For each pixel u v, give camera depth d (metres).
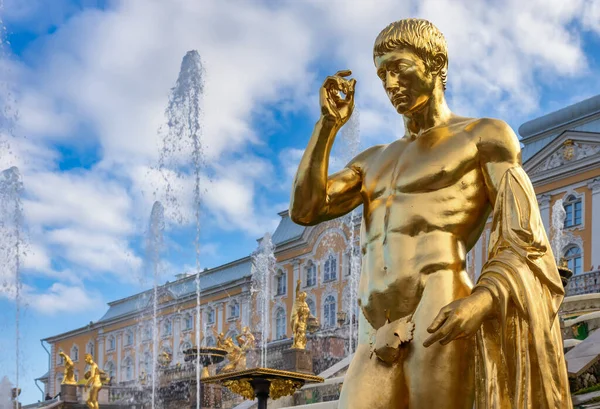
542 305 2.87
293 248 54.38
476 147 3.12
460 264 3.06
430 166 3.13
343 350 29.17
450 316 2.79
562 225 40.34
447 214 3.08
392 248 3.11
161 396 35.28
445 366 2.94
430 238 3.07
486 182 3.12
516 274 2.88
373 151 3.43
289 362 25.12
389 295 3.08
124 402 39.19
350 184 3.40
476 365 2.95
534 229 2.94
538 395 2.84
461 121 3.22
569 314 17.39
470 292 3.03
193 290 63.09
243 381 9.34
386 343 3.01
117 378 68.75
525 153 42.97
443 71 3.25
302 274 53.44
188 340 62.72
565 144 40.75
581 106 41.03
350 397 3.07
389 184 3.23
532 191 3.03
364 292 3.17
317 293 52.00
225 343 30.33
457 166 3.11
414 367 2.98
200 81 28.36
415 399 2.97
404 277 3.05
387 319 3.08
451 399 2.93
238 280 58.75
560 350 2.88
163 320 65.44
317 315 51.69
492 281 2.88
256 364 32.75
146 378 39.84
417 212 3.10
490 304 2.84
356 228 49.50
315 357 28.78
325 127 3.32
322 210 3.38
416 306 3.04
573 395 8.95
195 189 29.53
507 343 2.86
